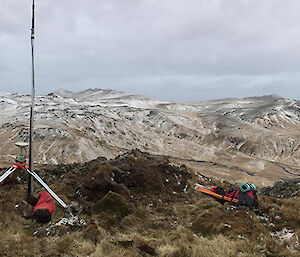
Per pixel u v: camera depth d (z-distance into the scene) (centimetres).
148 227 980
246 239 794
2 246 711
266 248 742
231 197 1093
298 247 776
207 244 763
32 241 772
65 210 1001
